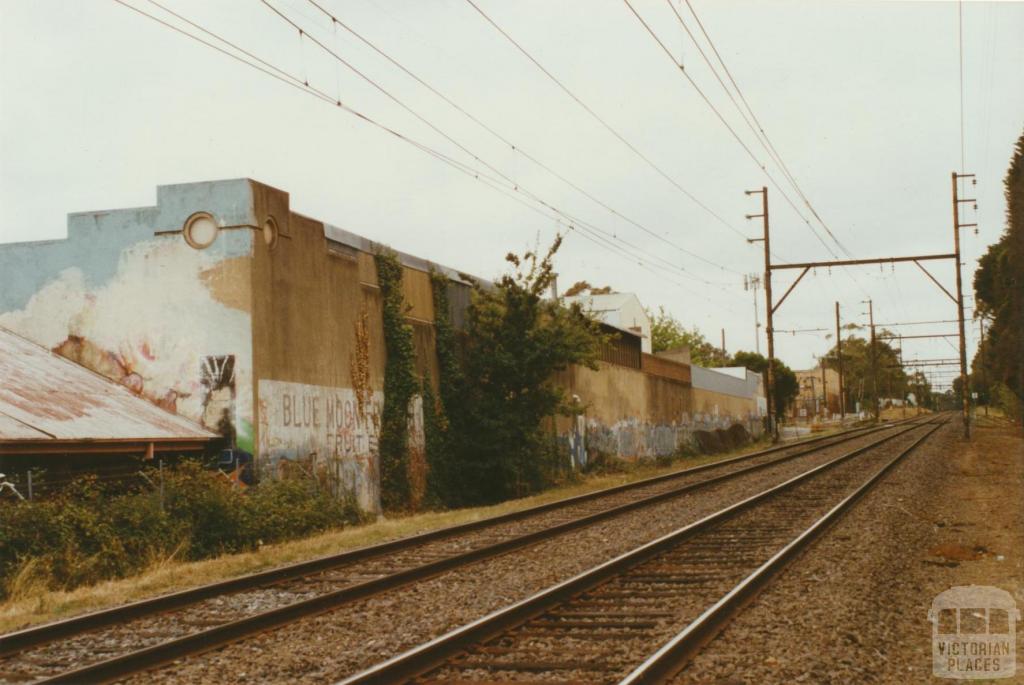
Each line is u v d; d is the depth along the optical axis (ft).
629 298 282.97
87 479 61.05
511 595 39.11
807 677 25.96
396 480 94.12
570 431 136.46
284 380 78.28
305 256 82.58
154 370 75.87
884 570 42.78
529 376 109.40
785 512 66.44
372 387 91.97
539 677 26.20
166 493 62.75
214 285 75.46
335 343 86.17
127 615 36.47
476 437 107.96
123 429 65.10
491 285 118.52
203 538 62.85
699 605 35.24
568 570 45.09
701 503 75.72
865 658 27.99
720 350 416.67
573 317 114.11
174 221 76.74
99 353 77.30
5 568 49.57
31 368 71.51
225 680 27.40
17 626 37.29
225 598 40.81
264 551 60.03
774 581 39.88
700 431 216.74
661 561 46.52
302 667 28.50
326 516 76.07
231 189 75.77
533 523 67.21
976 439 175.11
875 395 378.94
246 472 73.26
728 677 25.94
